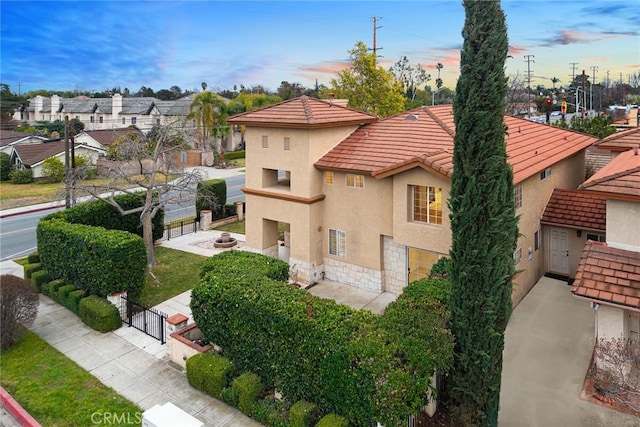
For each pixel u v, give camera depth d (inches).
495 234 415.8
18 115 4192.9
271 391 501.7
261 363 501.0
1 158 2028.8
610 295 473.7
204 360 532.4
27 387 534.9
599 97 3892.7
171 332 602.5
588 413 465.7
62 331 670.5
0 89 4227.4
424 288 531.5
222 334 534.9
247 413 485.1
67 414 488.1
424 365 406.3
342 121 853.8
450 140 770.2
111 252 676.7
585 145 1007.0
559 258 828.6
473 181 414.6
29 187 1875.0
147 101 3376.0
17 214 1425.9
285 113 858.1
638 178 504.1
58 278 787.4
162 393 525.7
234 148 2950.3
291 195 844.6
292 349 465.4
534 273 796.0
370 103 1706.4
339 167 786.2
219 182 1272.1
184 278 863.7
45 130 3159.5
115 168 911.7
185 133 1050.1
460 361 434.0
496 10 401.7
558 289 774.5
